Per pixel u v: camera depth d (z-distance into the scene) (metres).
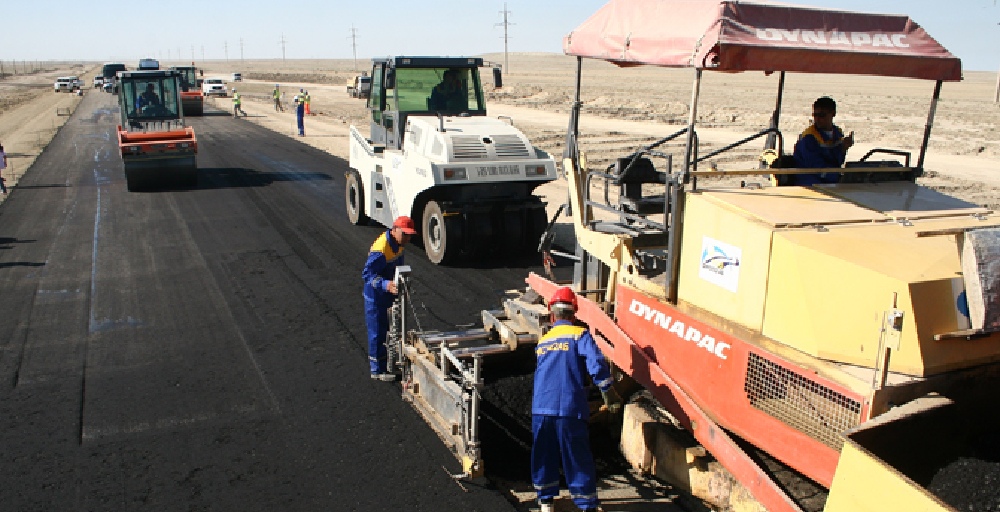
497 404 6.02
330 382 6.87
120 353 7.49
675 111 40.16
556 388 4.78
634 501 5.07
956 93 66.56
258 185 17.77
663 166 20.22
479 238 10.70
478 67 11.72
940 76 4.85
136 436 5.85
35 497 5.01
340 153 24.55
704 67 4.38
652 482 5.30
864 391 3.67
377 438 5.86
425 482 5.26
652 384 5.01
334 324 8.36
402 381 6.59
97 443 5.74
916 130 29.83
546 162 10.66
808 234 4.16
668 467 5.06
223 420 6.12
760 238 4.25
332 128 33.59
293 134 30.84
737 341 4.39
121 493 5.07
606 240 5.68
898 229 4.31
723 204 4.58
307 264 10.80
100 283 9.79
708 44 4.33
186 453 5.61
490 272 10.45
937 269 3.80
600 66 161.62
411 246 12.02
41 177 18.72
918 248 4.04
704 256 4.68
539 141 26.45
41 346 7.65
